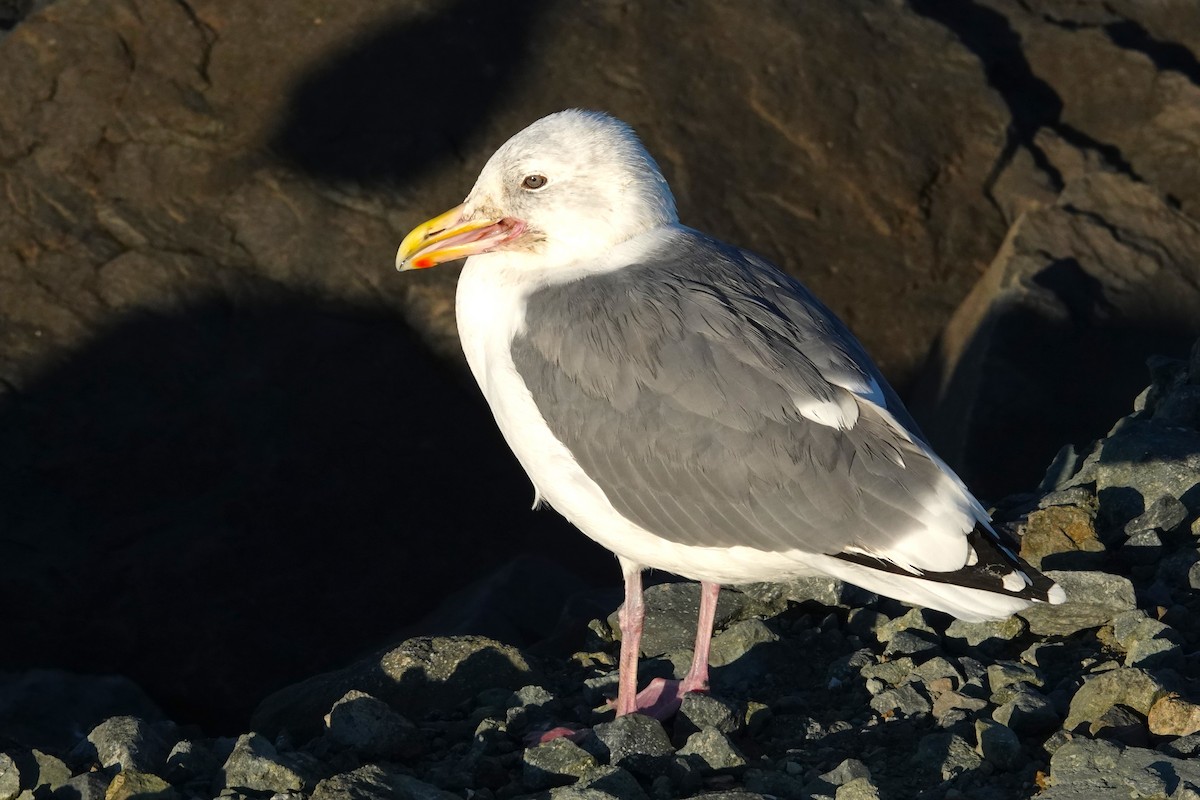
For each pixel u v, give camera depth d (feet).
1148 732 21.80
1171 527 28.66
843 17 54.70
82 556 43.52
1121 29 58.13
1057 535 28.66
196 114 50.24
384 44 51.65
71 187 48.93
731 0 54.13
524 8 52.80
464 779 22.82
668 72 52.47
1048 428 45.39
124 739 23.58
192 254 47.98
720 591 29.04
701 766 22.66
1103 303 47.47
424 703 26.73
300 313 47.73
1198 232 49.88
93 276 47.34
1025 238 49.19
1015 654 26.07
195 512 44.62
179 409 45.88
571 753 22.71
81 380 45.96
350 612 44.34
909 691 24.27
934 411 48.78
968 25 57.67
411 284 48.03
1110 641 25.58
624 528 24.36
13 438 44.93
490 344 25.21
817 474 22.47
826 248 50.90
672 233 25.25
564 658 30.14
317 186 49.24
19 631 42.50
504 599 39.86
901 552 22.21
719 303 23.35
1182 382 33.96
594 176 24.98
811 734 23.85
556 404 23.95
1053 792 20.02
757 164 51.57
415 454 46.50
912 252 51.37
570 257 25.30
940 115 53.11
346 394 46.80
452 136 50.55
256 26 51.80
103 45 50.98
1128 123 54.95
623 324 23.48
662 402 23.12
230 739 25.31
